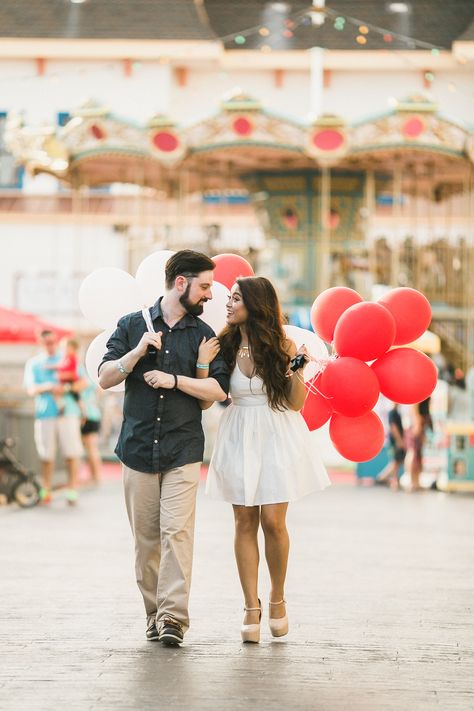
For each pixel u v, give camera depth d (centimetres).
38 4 3747
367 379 765
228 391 734
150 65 3709
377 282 2872
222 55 3697
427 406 2025
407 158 2567
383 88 3744
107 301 789
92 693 603
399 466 2036
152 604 740
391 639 750
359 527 1411
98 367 797
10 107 3731
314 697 602
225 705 584
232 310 738
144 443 726
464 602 891
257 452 730
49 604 859
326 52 3684
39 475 1978
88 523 1424
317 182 2792
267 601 884
